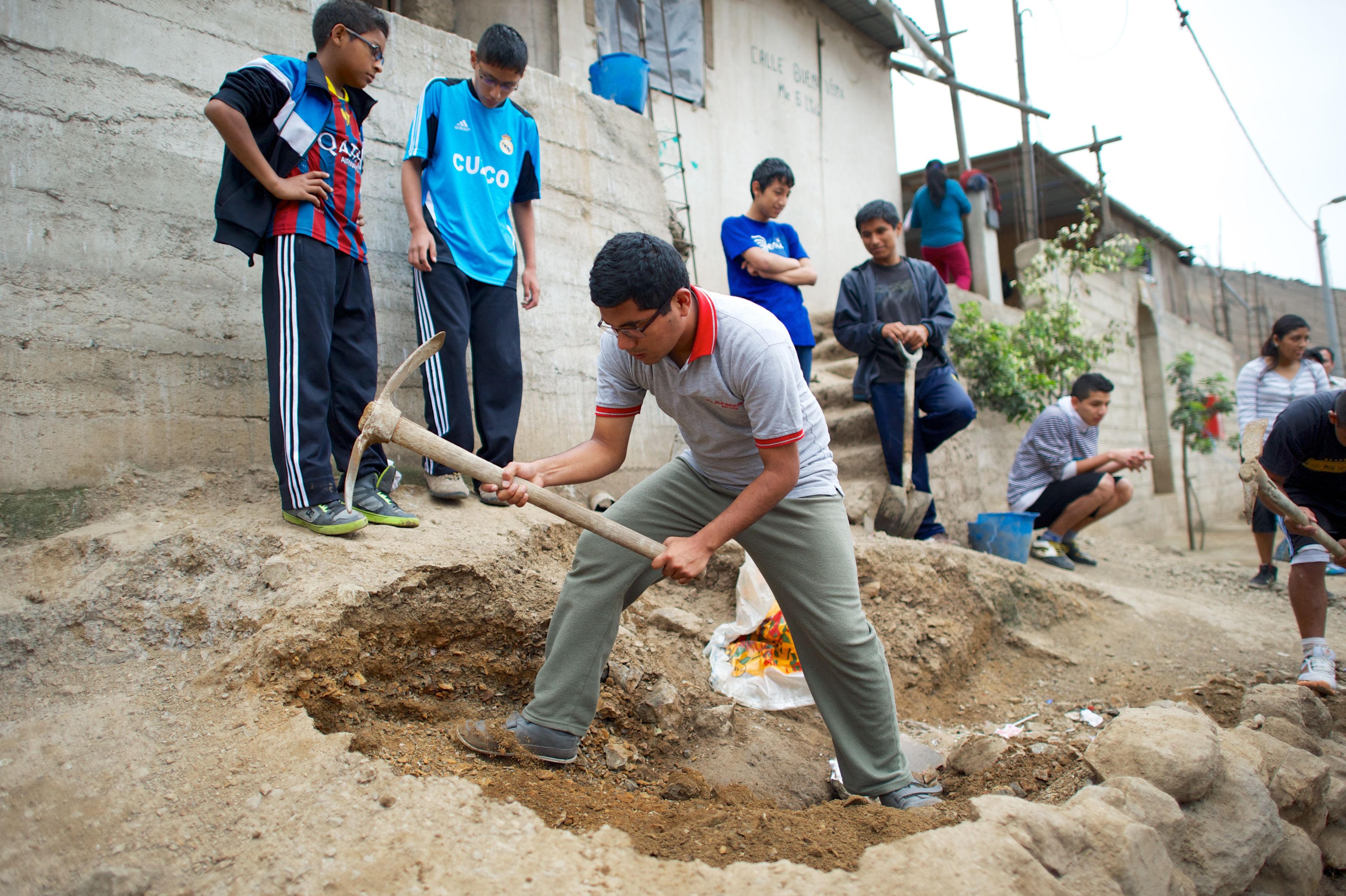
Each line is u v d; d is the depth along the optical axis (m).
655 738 2.87
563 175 4.90
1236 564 7.32
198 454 3.38
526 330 4.61
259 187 2.97
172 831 1.89
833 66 8.93
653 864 1.93
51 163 3.11
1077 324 8.26
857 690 2.49
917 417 5.43
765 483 2.31
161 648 2.57
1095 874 2.10
